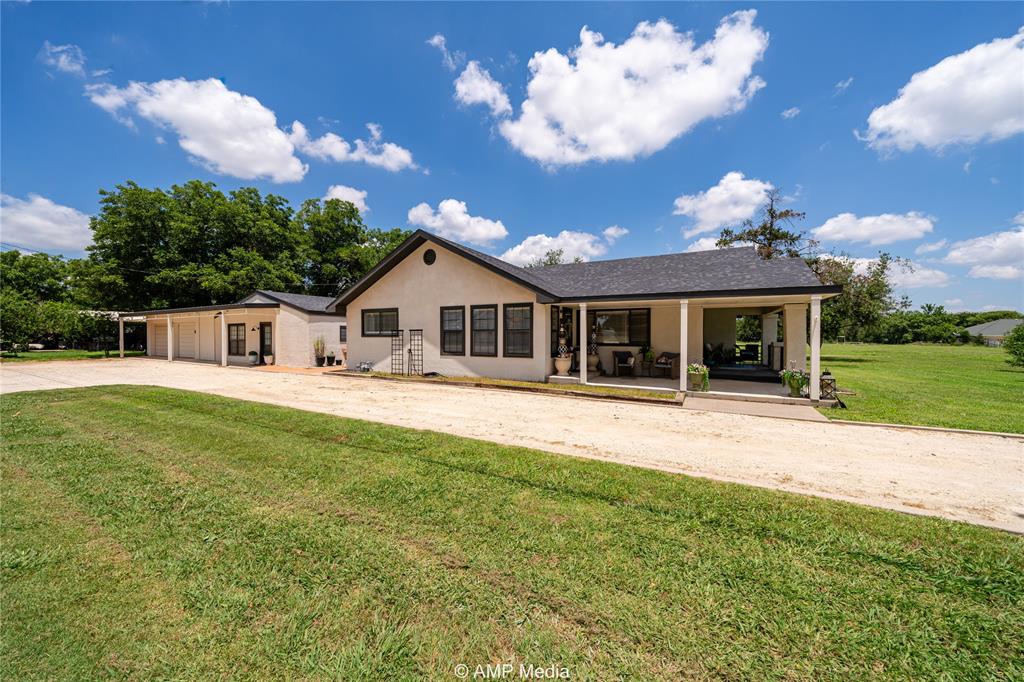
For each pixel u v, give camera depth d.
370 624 2.16
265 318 19.64
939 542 2.96
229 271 25.94
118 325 26.89
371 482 4.15
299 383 12.84
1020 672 1.83
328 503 3.67
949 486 4.21
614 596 2.36
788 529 3.15
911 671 1.84
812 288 8.52
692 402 9.13
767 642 2.01
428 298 13.95
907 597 2.35
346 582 2.51
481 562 2.71
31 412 7.62
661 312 12.97
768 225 23.39
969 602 2.31
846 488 4.17
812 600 2.32
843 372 15.54
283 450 5.25
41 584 2.50
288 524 3.27
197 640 2.05
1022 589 2.42
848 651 1.95
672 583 2.47
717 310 15.95
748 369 13.96
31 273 37.44
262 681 1.81
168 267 25.48
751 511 3.46
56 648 2.00
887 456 5.26
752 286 9.43
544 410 8.37
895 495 3.98
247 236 28.19
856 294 21.03
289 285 28.80
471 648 2.00
